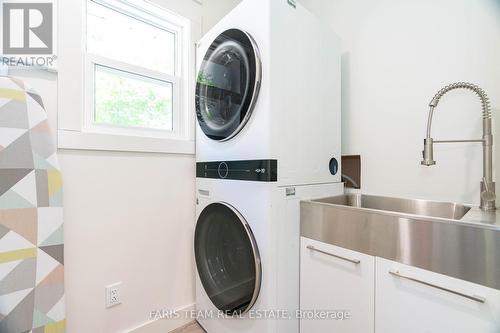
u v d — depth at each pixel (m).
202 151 1.46
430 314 0.81
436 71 1.25
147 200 1.40
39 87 1.06
